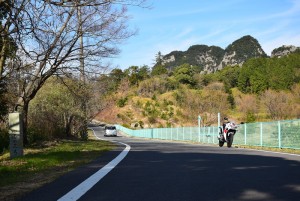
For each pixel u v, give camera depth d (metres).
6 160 12.41
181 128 38.03
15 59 14.50
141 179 7.25
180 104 100.19
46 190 6.29
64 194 5.80
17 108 18.92
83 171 8.84
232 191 5.78
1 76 15.24
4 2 11.22
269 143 18.27
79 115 29.50
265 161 10.24
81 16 16.58
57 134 27.73
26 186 6.97
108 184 6.68
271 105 63.72
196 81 112.94
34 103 25.73
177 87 113.69
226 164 9.57
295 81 80.81
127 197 5.47
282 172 7.86
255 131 19.91
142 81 120.00
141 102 109.25
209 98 72.75
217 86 90.38
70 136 30.19
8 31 12.25
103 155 14.02
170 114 97.31
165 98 107.25
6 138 19.81
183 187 6.22
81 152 15.52
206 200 5.15
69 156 13.09
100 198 5.43
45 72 17.61
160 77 120.19
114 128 68.62
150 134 55.03
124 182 6.90
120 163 10.48
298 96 68.69
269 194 5.51
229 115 72.88
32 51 14.73
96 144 23.22
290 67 85.88
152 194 5.66
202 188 6.09
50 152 15.01
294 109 62.34
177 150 16.45
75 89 25.62
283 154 12.98
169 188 6.16
